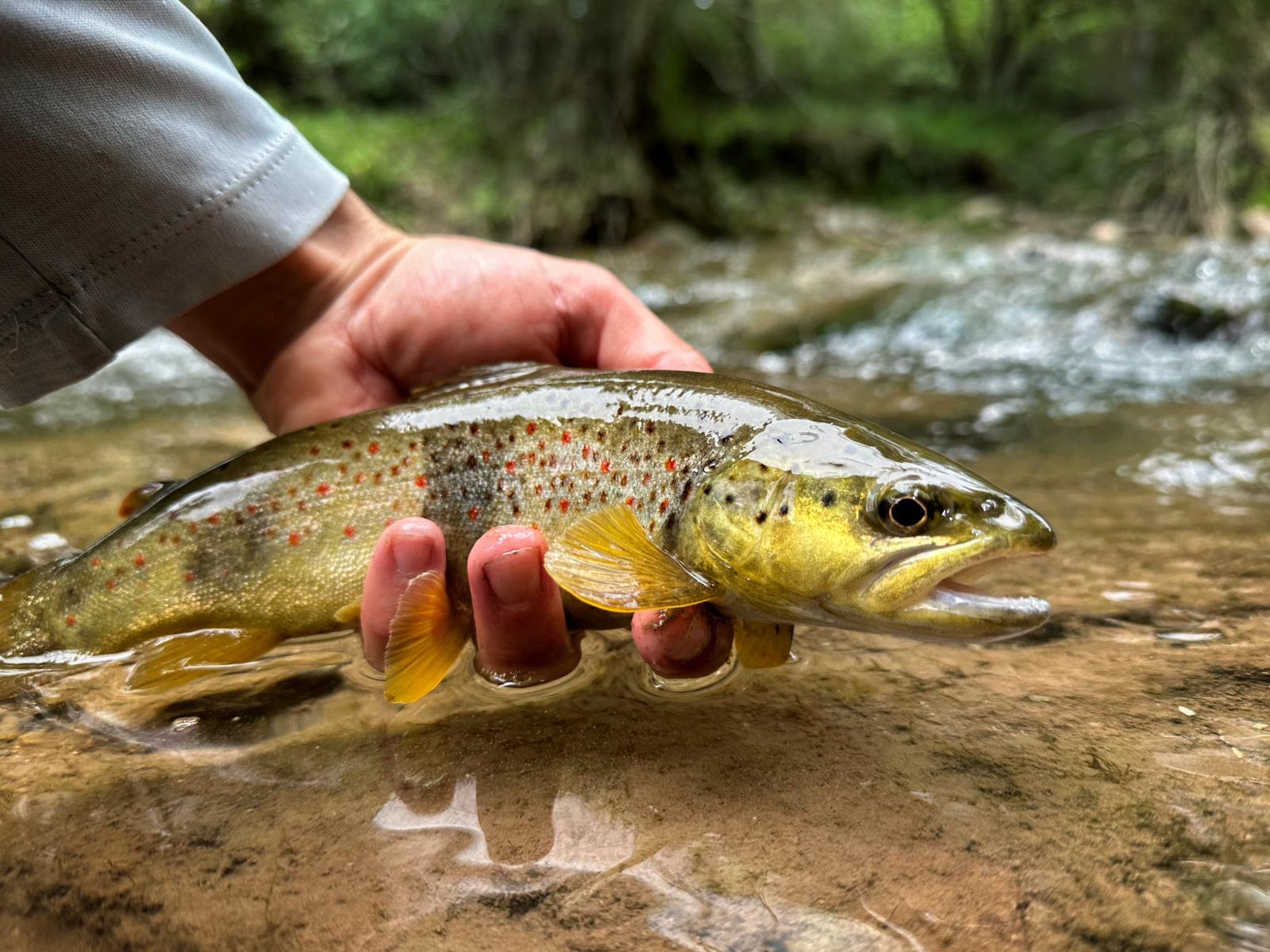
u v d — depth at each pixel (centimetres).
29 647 24
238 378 34
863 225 135
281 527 23
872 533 19
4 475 40
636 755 18
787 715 19
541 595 20
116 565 24
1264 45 126
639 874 15
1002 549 18
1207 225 117
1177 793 16
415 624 20
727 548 21
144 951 13
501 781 17
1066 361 64
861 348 73
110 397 60
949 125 167
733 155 152
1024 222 130
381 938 13
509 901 14
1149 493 35
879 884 14
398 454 24
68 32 24
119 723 20
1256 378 55
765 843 15
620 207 135
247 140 28
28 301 25
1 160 24
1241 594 25
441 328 32
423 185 131
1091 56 173
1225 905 13
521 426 23
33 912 14
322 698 21
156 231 26
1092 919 13
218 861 15
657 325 31
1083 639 22
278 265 32
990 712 19
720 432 22
